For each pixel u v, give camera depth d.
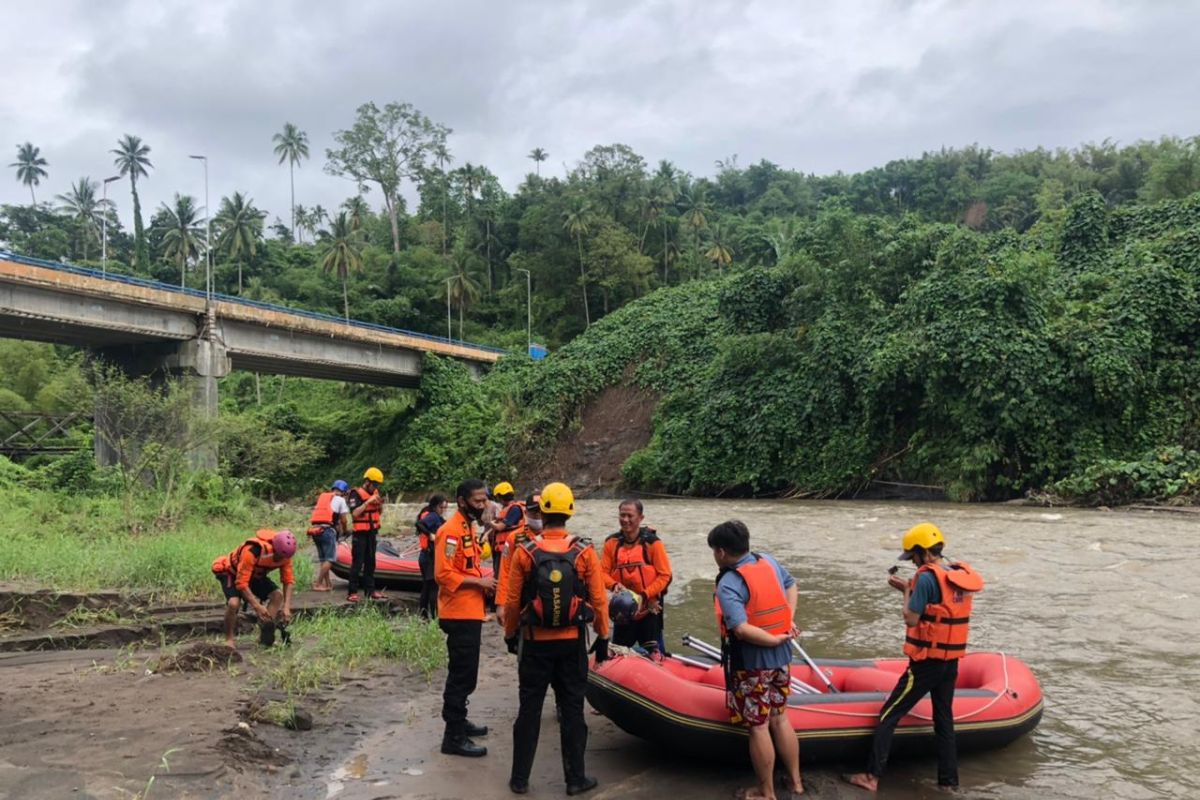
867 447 26.50
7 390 47.47
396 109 78.94
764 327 32.53
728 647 4.80
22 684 6.40
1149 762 5.26
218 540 15.79
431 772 5.03
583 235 64.94
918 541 4.96
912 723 5.21
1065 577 11.19
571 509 4.79
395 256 72.94
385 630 8.34
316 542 11.35
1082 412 22.36
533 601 4.68
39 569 10.52
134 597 9.66
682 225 71.94
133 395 20.14
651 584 6.41
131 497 18.95
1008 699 5.52
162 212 84.06
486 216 72.94
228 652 7.27
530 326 63.75
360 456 47.31
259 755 5.03
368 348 42.94
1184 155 45.69
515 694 6.93
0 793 4.12
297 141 92.44
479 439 42.56
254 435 25.25
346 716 6.06
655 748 5.64
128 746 4.88
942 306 24.38
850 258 29.52
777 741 4.80
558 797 4.71
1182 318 23.06
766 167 112.69
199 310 32.81
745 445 30.20
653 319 43.44
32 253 77.75
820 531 17.81
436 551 5.47
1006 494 23.09
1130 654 7.65
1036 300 23.73
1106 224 30.33
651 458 33.69
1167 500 19.28
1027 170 95.25
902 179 95.81
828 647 8.27
